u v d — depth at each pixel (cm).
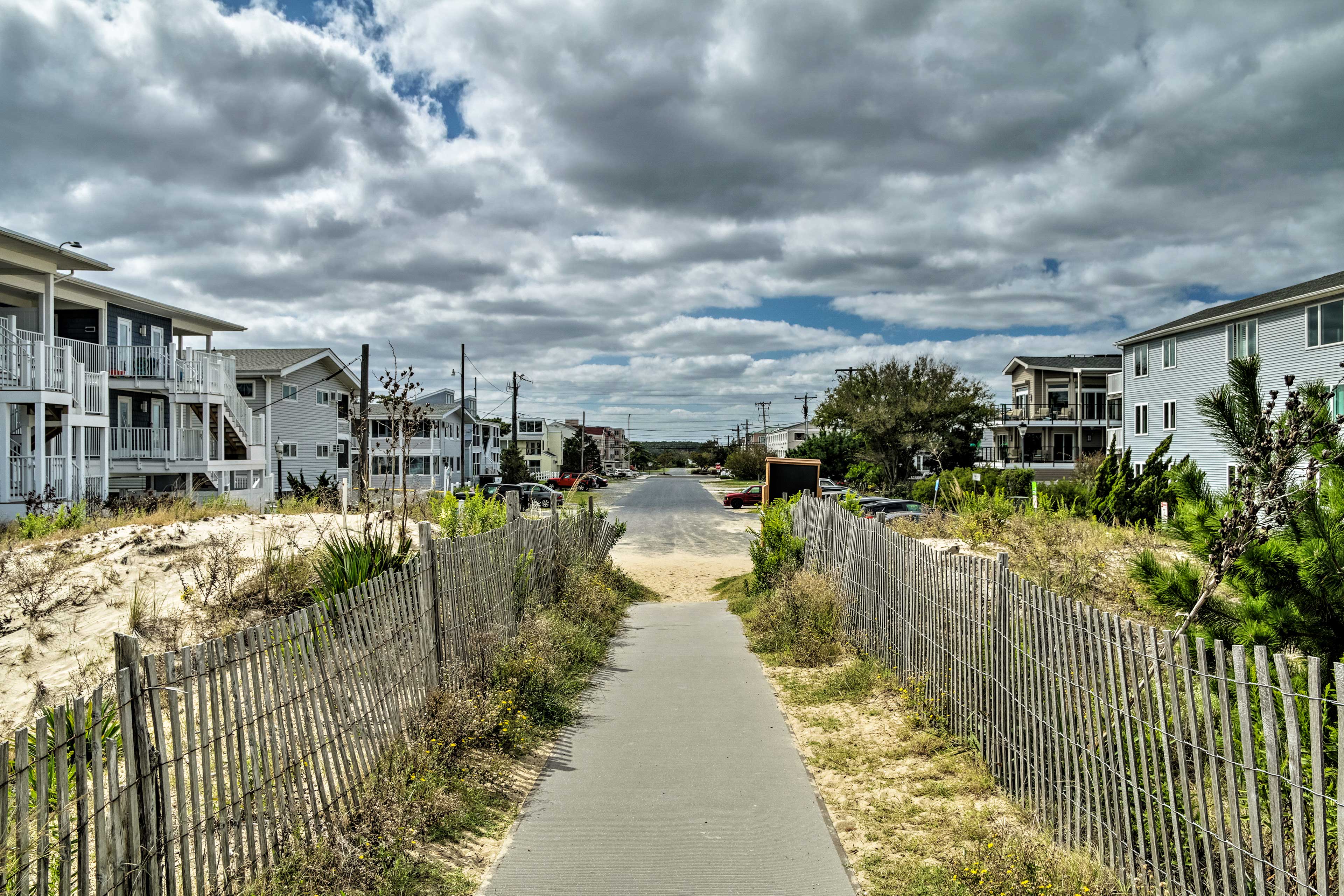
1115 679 424
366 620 535
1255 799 317
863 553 1003
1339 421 444
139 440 2547
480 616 806
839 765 611
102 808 296
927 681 741
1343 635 404
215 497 2262
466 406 6769
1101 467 2041
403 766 539
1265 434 477
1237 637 421
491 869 447
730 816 520
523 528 1058
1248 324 2889
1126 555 1091
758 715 751
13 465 1877
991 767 583
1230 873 342
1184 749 366
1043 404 5872
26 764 264
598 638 1089
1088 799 446
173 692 339
